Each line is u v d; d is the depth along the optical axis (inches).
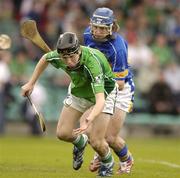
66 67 934.4
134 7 2573.8
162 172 1165.7
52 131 2281.0
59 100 2301.9
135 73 2319.1
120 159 1103.6
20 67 2213.3
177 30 2549.2
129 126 2343.8
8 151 1560.0
